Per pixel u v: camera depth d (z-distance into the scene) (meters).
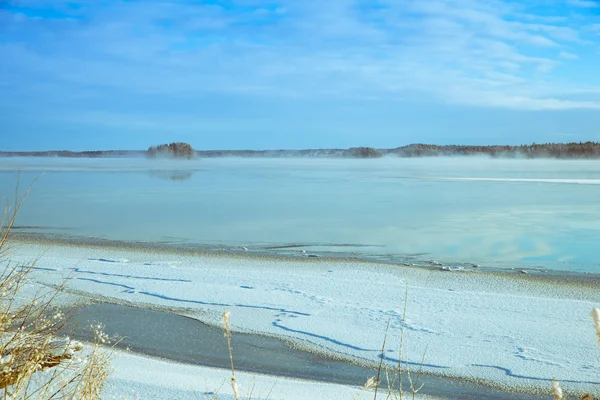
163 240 18.34
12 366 2.63
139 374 5.83
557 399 1.39
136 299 11.05
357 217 24.17
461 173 67.69
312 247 16.95
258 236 19.09
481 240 18.12
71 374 3.03
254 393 5.85
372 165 108.12
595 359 7.66
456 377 7.21
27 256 14.91
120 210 27.17
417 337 8.66
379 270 13.79
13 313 3.45
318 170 78.50
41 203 30.55
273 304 10.61
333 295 11.17
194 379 6.13
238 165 107.19
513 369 7.41
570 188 40.03
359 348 8.30
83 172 70.06
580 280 12.65
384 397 6.26
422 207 27.94
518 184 44.69
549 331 8.81
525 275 13.19
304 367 7.67
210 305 10.65
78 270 13.37
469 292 11.30
